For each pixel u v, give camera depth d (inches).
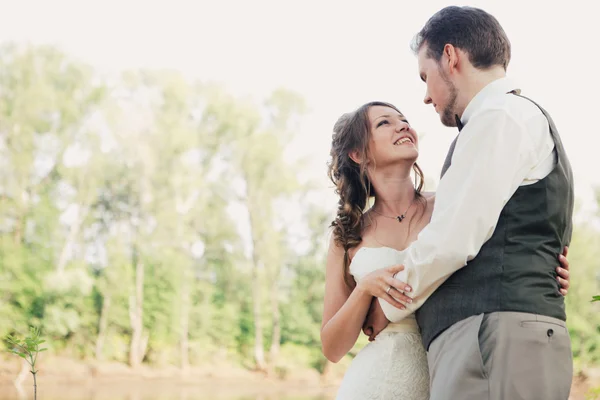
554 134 70.1
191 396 1057.5
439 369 68.6
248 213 1429.6
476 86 74.4
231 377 1334.9
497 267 66.5
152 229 1376.7
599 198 1288.1
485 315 66.1
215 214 1443.2
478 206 65.9
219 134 1443.2
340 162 99.3
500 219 67.4
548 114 71.3
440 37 75.7
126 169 1369.3
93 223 1343.5
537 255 66.9
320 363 1395.2
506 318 65.3
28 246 1268.5
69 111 1309.1
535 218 66.9
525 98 71.4
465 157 68.0
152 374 1285.7
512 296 65.7
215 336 1397.6
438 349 69.2
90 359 1261.1
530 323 65.2
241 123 1433.3
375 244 95.1
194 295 1416.1
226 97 1455.5
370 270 92.4
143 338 1328.7
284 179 1424.7
